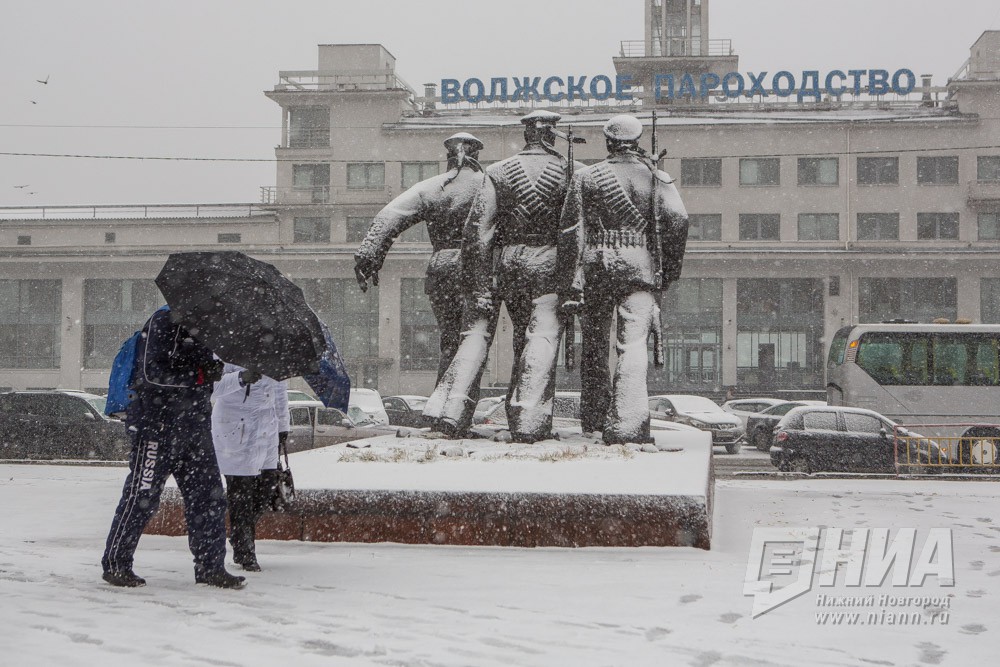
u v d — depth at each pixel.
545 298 11.55
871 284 49.12
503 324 48.59
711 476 10.01
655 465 9.06
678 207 11.57
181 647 4.22
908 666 4.32
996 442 20.77
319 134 53.12
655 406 29.88
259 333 5.62
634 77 60.03
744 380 49.81
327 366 7.03
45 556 6.93
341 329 52.03
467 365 11.69
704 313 50.19
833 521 10.20
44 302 53.69
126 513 5.66
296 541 7.96
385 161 52.22
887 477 18.97
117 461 21.30
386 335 51.53
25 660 3.93
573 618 5.07
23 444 21.83
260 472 6.53
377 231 12.08
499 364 48.62
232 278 5.70
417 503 7.86
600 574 6.47
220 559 5.77
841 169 49.53
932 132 48.97
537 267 11.49
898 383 25.69
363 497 7.92
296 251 51.91
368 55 53.12
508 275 11.66
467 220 11.64
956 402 25.44
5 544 7.95
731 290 49.91
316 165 52.91
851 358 26.05
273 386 6.60
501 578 6.26
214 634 4.48
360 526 7.91
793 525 9.87
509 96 53.94
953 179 49.03
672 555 7.39
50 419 21.80
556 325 11.48
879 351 25.94
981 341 25.62
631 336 11.36
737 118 50.38
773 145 49.91
